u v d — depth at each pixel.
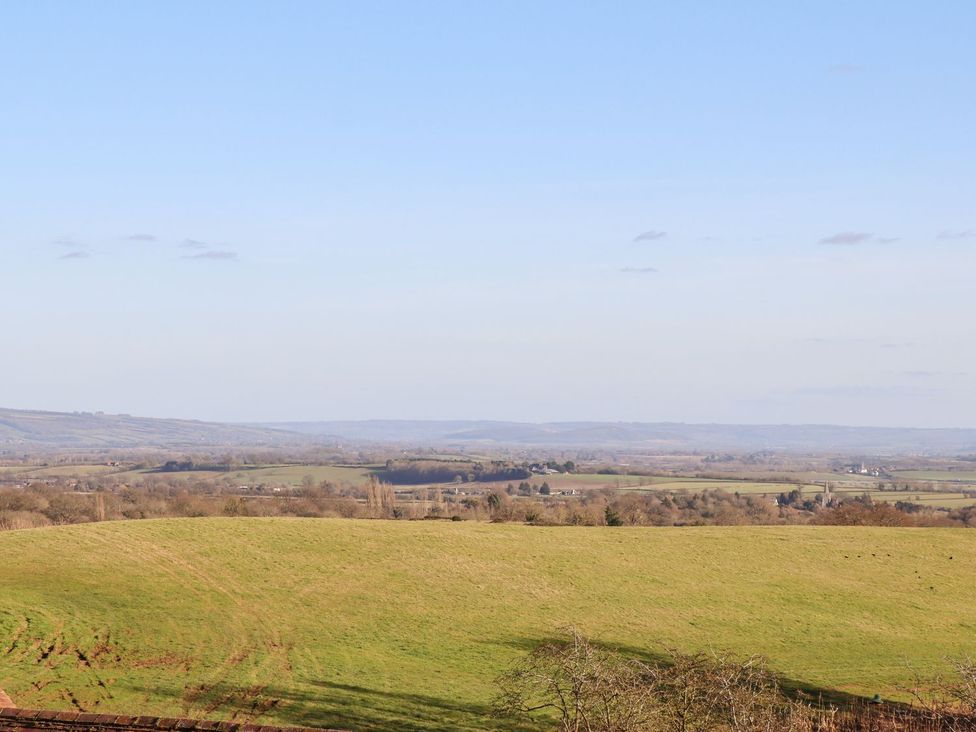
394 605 49.59
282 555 57.81
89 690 34.12
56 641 39.81
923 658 45.41
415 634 45.06
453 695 36.47
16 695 33.03
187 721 20.84
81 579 49.81
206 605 47.12
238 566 54.78
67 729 20.80
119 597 47.09
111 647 39.75
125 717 20.92
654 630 47.94
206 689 35.12
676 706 25.42
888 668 43.44
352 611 48.03
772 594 55.88
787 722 26.89
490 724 33.25
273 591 50.53
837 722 34.69
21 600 44.97
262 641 42.22
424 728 32.41
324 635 43.81
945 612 54.09
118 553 55.72
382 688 36.78
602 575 58.09
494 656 42.28
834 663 43.97
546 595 53.22
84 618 43.19
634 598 53.69
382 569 56.34
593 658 26.08
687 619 50.38
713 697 26.02
